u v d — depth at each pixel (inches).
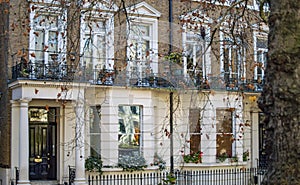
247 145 956.0
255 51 791.7
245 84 815.7
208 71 633.0
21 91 751.7
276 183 190.2
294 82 190.9
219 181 861.8
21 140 754.2
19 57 792.3
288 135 189.6
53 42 788.0
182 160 675.4
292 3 193.9
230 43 615.5
